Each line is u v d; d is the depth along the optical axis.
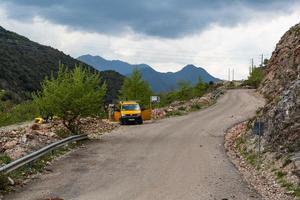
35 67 155.62
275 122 21.23
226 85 127.81
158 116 49.78
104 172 17.27
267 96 68.75
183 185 15.06
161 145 25.52
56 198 12.77
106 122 41.97
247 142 24.16
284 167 16.86
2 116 50.56
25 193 13.59
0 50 149.00
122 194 13.60
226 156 22.09
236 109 54.28
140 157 21.09
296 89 21.75
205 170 18.03
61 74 28.17
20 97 117.88
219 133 31.98
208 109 56.03
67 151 22.50
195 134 31.33
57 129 29.86
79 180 15.69
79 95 27.55
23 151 19.80
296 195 13.77
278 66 70.62
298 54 43.12
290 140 19.03
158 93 87.88
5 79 127.81
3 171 14.42
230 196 13.62
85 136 27.45
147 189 14.36
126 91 60.38
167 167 18.53
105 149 23.66
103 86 28.84
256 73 124.62
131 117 40.44
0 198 12.88
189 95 89.00
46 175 16.53
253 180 16.52
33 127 31.12
